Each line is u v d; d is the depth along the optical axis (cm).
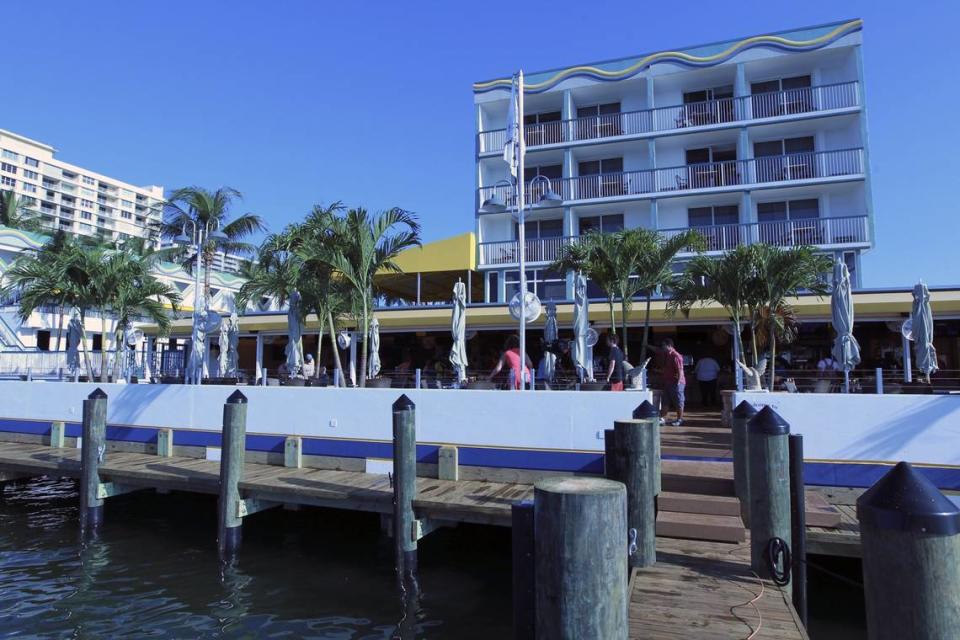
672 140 2464
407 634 652
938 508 251
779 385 1295
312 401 1062
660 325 1717
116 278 1705
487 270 2478
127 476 1009
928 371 1048
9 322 2527
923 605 246
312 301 1494
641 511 561
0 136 11106
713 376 1520
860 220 2155
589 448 877
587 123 2588
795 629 430
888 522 256
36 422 1359
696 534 649
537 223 2650
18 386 1395
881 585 258
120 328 1789
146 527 1057
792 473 547
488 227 2672
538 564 273
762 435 543
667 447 860
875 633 259
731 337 1828
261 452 1089
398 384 1403
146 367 1703
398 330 1891
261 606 725
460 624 677
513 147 1161
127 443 1231
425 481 923
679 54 2458
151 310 1812
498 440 925
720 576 536
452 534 966
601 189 2509
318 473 996
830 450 789
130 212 13775
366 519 1060
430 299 3078
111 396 1269
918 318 1066
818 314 1533
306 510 1083
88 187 12800
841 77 2345
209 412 1152
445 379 1389
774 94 2352
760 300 1295
